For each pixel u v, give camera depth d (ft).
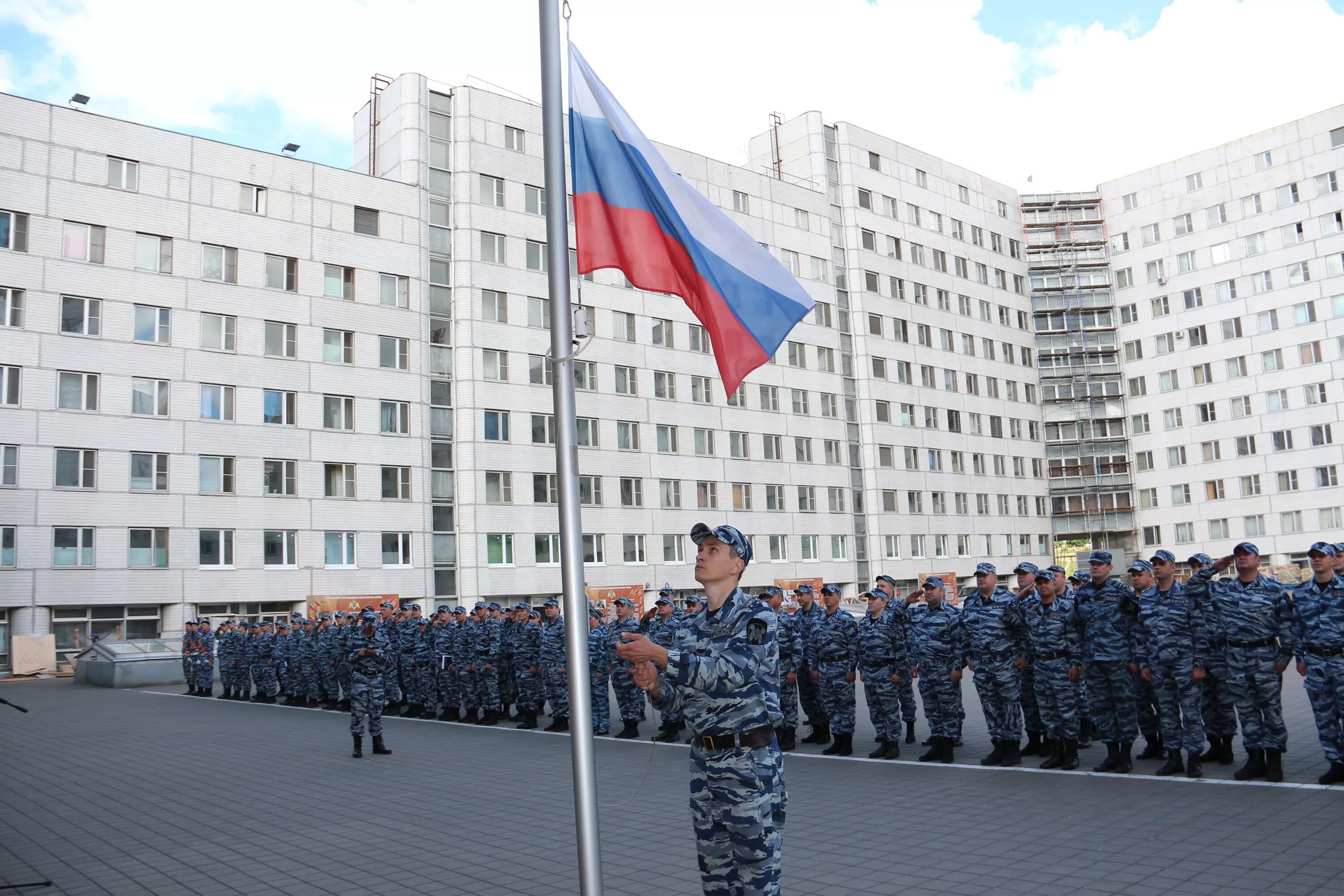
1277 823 28.53
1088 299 237.04
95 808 38.70
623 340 167.63
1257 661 34.63
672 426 171.83
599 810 35.35
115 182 128.36
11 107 121.80
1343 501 199.11
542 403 157.38
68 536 120.16
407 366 148.05
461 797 38.55
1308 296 206.90
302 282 140.46
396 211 150.00
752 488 180.04
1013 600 41.57
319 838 32.32
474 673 65.00
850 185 204.44
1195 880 23.56
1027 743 47.96
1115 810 31.53
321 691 78.74
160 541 125.90
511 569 150.20
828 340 196.03
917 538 202.80
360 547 140.15
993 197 236.43
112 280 126.31
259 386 135.23
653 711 65.82
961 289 222.89
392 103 157.69
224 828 34.27
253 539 132.26
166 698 91.86
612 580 159.53
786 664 49.16
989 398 223.92
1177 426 224.12
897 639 45.21
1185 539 220.84
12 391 118.21
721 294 21.99
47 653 116.78
